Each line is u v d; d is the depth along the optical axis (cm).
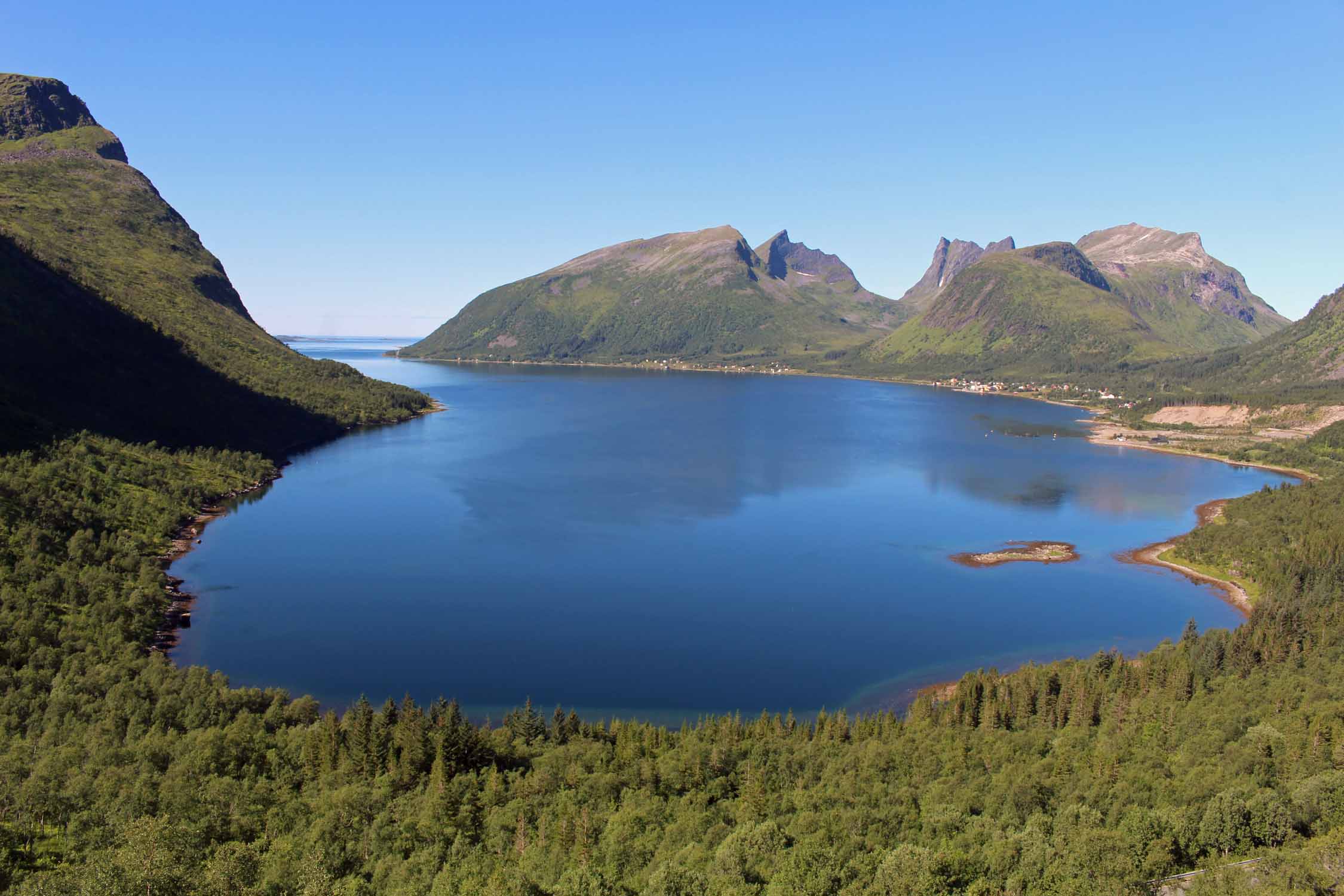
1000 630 14475
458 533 19475
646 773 8788
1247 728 9431
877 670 12875
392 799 8312
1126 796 8044
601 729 10256
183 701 10025
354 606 14862
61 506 16338
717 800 8575
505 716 10912
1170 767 8725
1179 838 7300
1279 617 12650
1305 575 15775
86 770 8194
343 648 13150
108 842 7169
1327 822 7419
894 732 10031
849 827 7631
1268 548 17925
